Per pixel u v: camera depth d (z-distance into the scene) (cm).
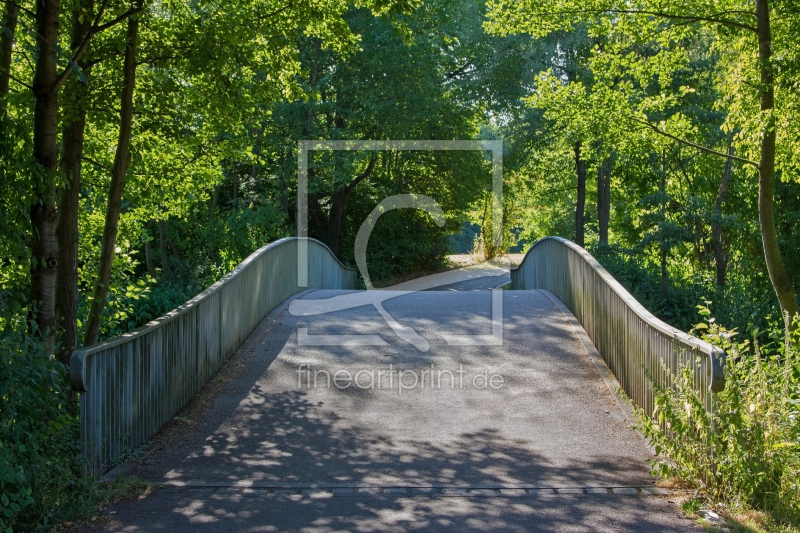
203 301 877
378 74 2366
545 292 1515
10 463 428
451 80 2844
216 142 1084
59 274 775
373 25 2292
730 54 1848
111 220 798
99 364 575
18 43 845
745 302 1698
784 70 1073
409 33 924
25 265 651
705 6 1175
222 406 805
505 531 467
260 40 898
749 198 2378
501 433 709
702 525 470
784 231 2270
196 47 777
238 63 810
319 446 674
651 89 2222
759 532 446
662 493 541
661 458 625
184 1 867
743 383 532
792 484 493
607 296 954
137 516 495
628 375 831
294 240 1567
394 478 587
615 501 525
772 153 1139
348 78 2405
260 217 2216
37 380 480
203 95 852
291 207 2581
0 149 520
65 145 787
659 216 1833
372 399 827
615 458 633
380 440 690
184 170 1077
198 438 699
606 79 1349
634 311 784
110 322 1085
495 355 1009
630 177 2744
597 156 1429
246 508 514
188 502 527
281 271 1430
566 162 3138
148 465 621
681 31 1247
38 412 486
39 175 550
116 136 1057
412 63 2350
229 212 2334
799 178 1426
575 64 2575
